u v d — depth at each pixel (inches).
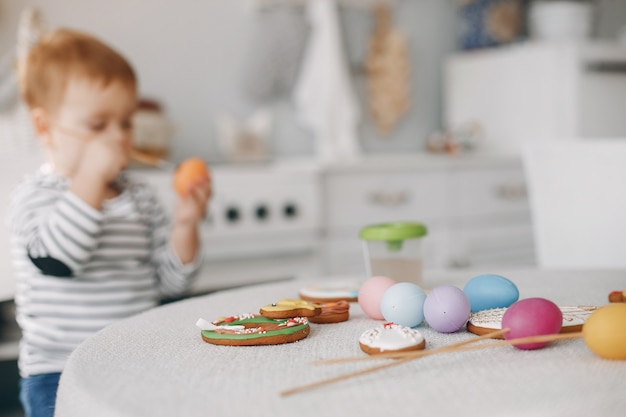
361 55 107.4
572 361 23.9
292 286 41.4
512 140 106.3
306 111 100.7
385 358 24.5
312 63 99.7
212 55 94.5
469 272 44.5
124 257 54.5
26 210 50.2
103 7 86.7
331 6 99.9
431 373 22.8
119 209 55.8
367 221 87.9
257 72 96.6
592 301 33.8
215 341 27.4
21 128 70.5
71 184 49.4
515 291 32.0
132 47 88.9
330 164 84.4
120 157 48.9
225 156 93.1
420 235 36.0
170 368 24.2
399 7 111.0
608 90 102.9
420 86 114.0
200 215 56.1
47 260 47.5
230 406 20.3
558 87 100.3
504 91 106.8
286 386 21.9
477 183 96.6
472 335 28.3
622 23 135.3
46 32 70.5
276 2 97.9
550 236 60.1
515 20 116.3
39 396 39.8
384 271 36.5
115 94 55.1
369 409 19.9
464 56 112.2
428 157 99.2
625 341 23.4
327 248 85.0
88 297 51.6
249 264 79.8
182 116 92.5
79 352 27.1
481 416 19.8
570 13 107.6
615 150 59.5
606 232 59.6
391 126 110.1
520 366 23.4
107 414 20.5
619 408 21.4
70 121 54.2
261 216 78.8
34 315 50.3
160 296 60.0
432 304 28.6
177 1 91.7
